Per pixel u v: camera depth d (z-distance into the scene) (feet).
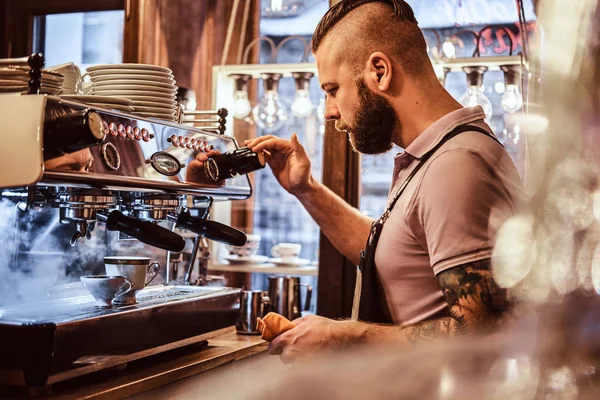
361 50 5.09
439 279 4.25
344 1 5.32
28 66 4.30
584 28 1.49
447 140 4.67
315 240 8.86
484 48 8.13
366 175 8.01
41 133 3.88
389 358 2.06
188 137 5.51
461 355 1.86
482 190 4.26
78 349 4.27
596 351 1.51
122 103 4.89
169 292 6.03
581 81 1.50
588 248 1.53
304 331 4.54
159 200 5.51
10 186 3.89
